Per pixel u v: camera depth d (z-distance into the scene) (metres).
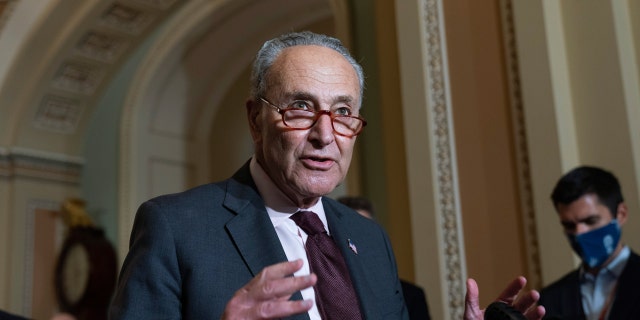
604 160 3.68
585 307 2.72
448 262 4.19
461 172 4.25
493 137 4.12
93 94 8.89
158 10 7.95
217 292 1.50
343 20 6.08
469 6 4.36
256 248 1.58
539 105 3.84
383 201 5.79
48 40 8.12
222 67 9.71
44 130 8.88
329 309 1.59
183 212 1.58
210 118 10.12
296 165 1.58
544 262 3.72
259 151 1.71
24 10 7.98
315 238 1.70
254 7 8.56
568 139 3.76
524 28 3.96
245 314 1.21
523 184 3.90
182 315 1.51
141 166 9.27
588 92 3.79
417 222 4.35
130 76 9.44
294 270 1.25
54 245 8.84
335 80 1.60
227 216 1.62
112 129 9.40
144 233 1.55
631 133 3.61
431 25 4.52
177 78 9.50
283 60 1.62
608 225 2.64
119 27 8.13
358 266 1.72
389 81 4.79
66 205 8.74
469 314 1.60
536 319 1.60
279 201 1.69
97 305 8.59
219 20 8.84
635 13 3.79
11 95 8.38
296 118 1.58
